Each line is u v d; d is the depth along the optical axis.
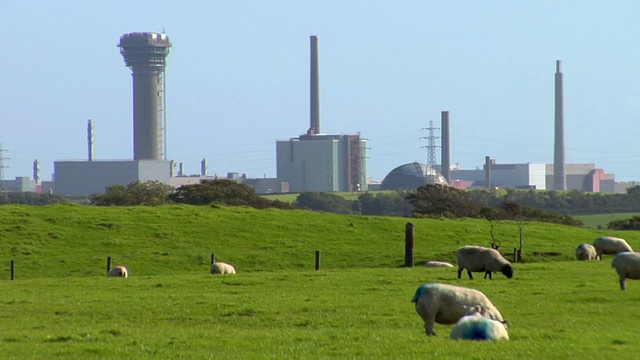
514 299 115.12
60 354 74.12
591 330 87.12
